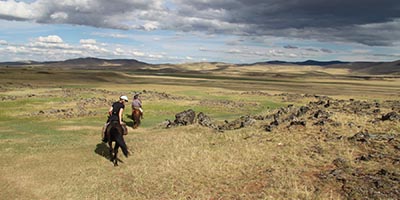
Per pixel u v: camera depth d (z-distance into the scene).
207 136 21.86
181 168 15.03
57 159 17.31
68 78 102.81
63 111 36.38
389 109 23.80
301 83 158.62
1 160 16.92
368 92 91.62
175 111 39.62
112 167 16.00
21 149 19.19
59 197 12.28
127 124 30.05
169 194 12.34
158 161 16.50
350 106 25.92
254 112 41.03
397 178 11.48
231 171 14.23
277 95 63.69
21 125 28.56
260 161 15.09
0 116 32.84
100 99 46.38
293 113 24.58
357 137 16.42
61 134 24.59
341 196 10.86
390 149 14.50
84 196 12.36
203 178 13.70
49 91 56.59
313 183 12.10
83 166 16.14
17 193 12.66
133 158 17.50
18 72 107.38
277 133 19.48
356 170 12.78
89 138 23.16
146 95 55.16
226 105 45.59
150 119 34.06
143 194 12.53
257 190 12.01
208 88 81.06
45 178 14.35
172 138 22.22
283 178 12.72
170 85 91.75
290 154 15.46
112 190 12.95
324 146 15.98
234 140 19.50
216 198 11.69
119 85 85.12
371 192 10.72
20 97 46.22
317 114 21.83
